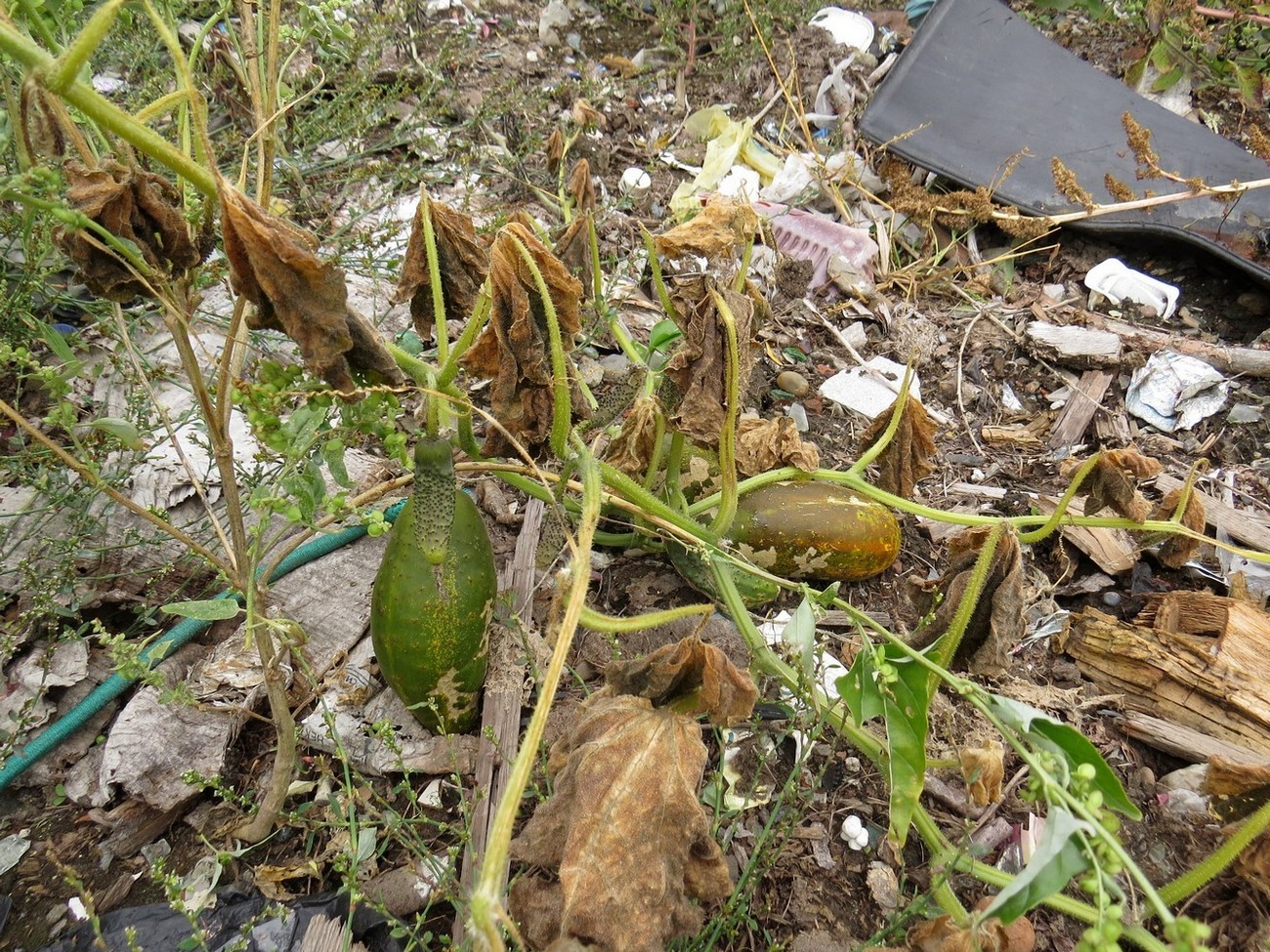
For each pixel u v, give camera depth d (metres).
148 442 0.59
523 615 0.54
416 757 0.48
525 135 0.93
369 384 0.38
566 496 0.53
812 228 0.86
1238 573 0.60
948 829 0.48
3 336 0.59
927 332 0.81
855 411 0.74
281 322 0.34
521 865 0.43
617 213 0.87
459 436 0.48
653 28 1.14
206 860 0.45
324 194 0.82
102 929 0.41
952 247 0.89
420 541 0.42
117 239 0.34
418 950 0.42
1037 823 0.48
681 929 0.36
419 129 0.91
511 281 0.39
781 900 0.46
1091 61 1.10
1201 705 0.52
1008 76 0.96
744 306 0.46
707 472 0.58
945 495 0.68
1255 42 1.02
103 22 0.28
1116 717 0.54
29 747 0.48
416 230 0.43
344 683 0.51
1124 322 0.82
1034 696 0.54
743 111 1.01
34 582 0.51
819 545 0.56
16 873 0.45
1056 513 0.50
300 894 0.44
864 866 0.47
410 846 0.42
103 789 0.47
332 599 0.55
